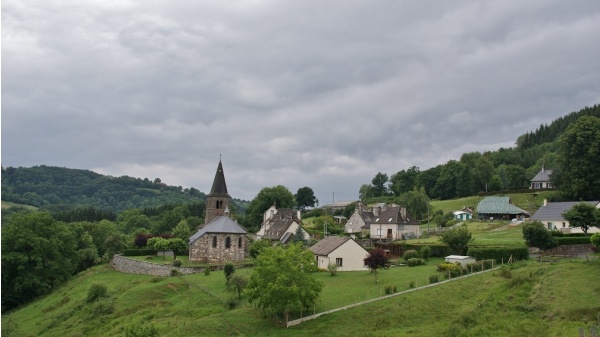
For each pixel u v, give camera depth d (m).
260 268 70.00
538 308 59.16
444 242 97.44
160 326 69.62
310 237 136.25
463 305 64.25
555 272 67.31
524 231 88.06
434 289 70.31
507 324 56.84
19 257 112.62
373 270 86.94
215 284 87.62
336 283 81.69
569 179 138.38
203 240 112.81
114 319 79.94
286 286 66.75
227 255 112.69
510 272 71.75
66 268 124.81
